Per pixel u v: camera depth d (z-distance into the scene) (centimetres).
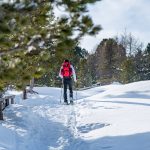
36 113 1534
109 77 6588
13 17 536
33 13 573
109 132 1019
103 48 6750
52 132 1154
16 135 1029
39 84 4350
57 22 578
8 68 562
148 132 921
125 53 6831
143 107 1433
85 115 1414
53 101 2050
